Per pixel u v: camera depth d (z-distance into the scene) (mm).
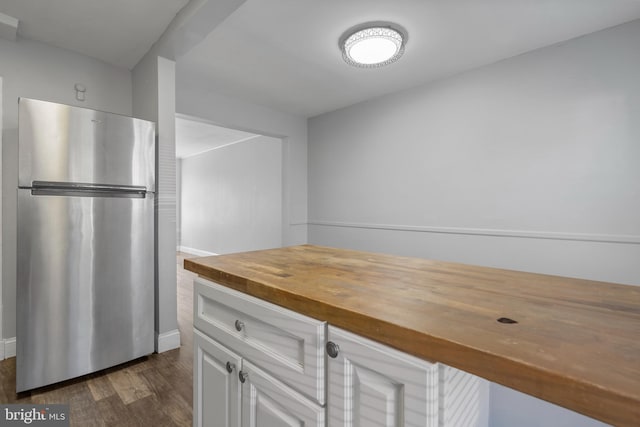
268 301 854
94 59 2484
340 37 2303
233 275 963
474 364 473
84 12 1916
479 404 744
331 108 3951
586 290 786
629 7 1950
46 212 1715
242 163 5852
